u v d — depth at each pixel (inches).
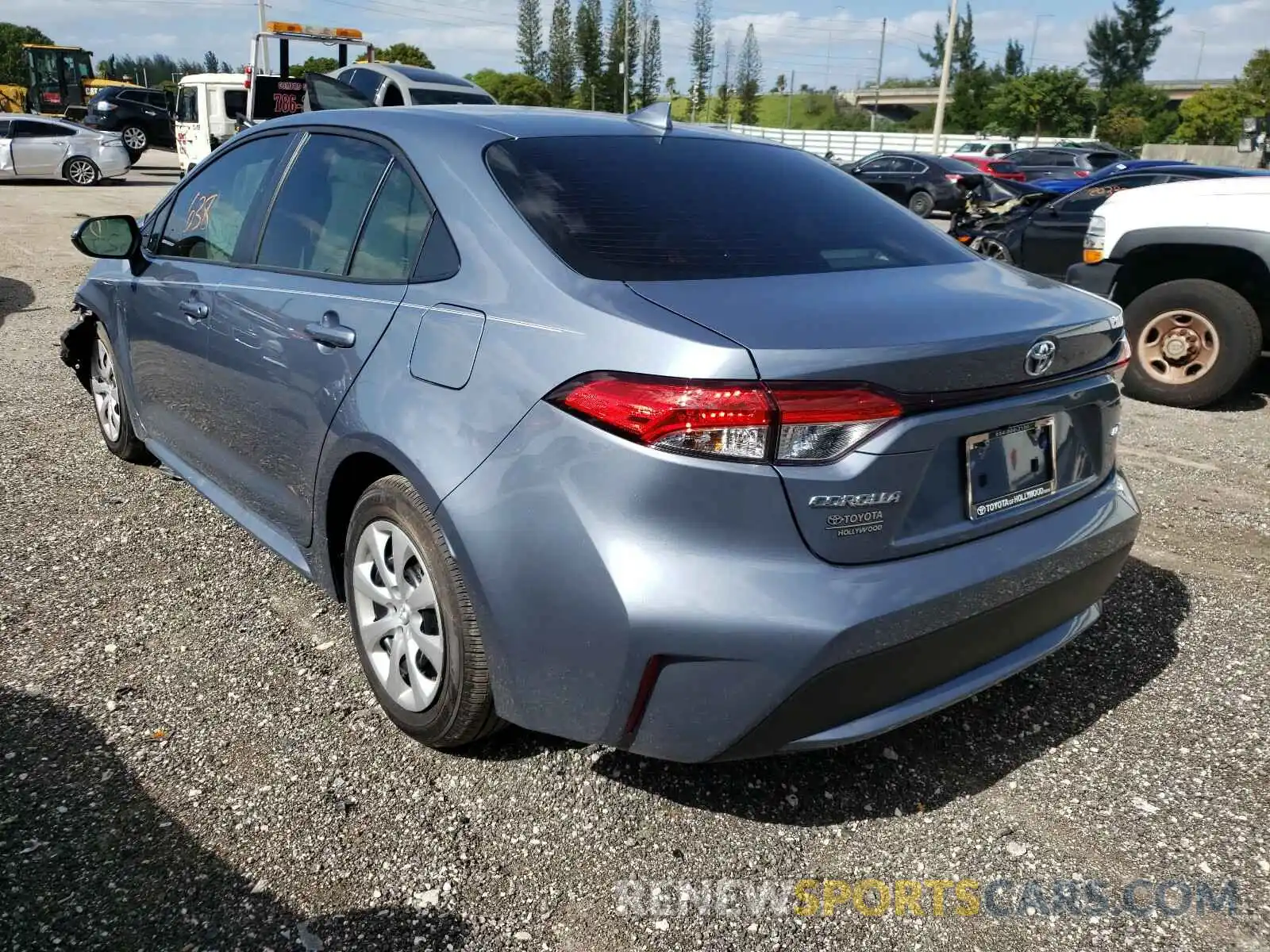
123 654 121.1
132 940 79.5
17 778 97.8
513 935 82.3
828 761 106.0
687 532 78.7
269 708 111.0
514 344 87.9
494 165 102.5
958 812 98.8
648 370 78.9
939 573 84.2
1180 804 100.1
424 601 98.3
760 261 95.7
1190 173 378.6
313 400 109.3
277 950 79.4
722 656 78.8
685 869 90.3
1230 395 271.9
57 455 189.9
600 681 83.0
